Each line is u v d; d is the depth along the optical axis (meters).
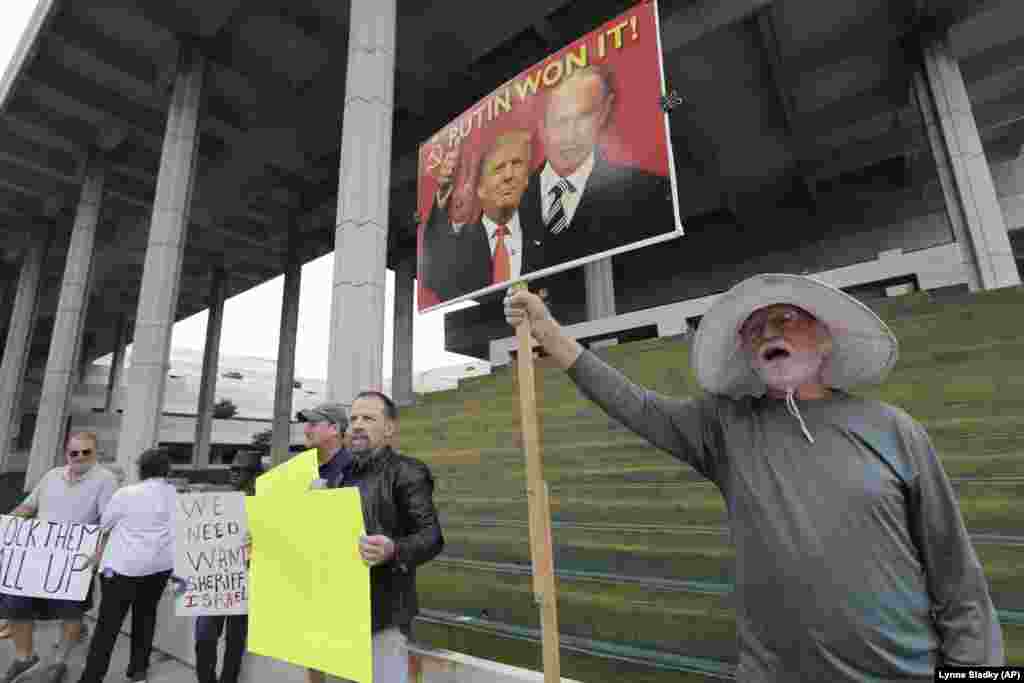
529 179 2.00
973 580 1.01
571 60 2.01
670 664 2.39
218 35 13.66
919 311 5.15
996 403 3.42
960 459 3.01
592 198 1.81
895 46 12.92
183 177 12.31
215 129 17.00
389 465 2.12
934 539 1.03
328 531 1.84
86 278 17.12
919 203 17.84
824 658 0.99
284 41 13.75
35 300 22.11
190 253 26.42
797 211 20.22
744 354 1.33
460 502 4.46
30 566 3.38
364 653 1.68
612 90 1.86
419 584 3.61
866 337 1.21
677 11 11.75
